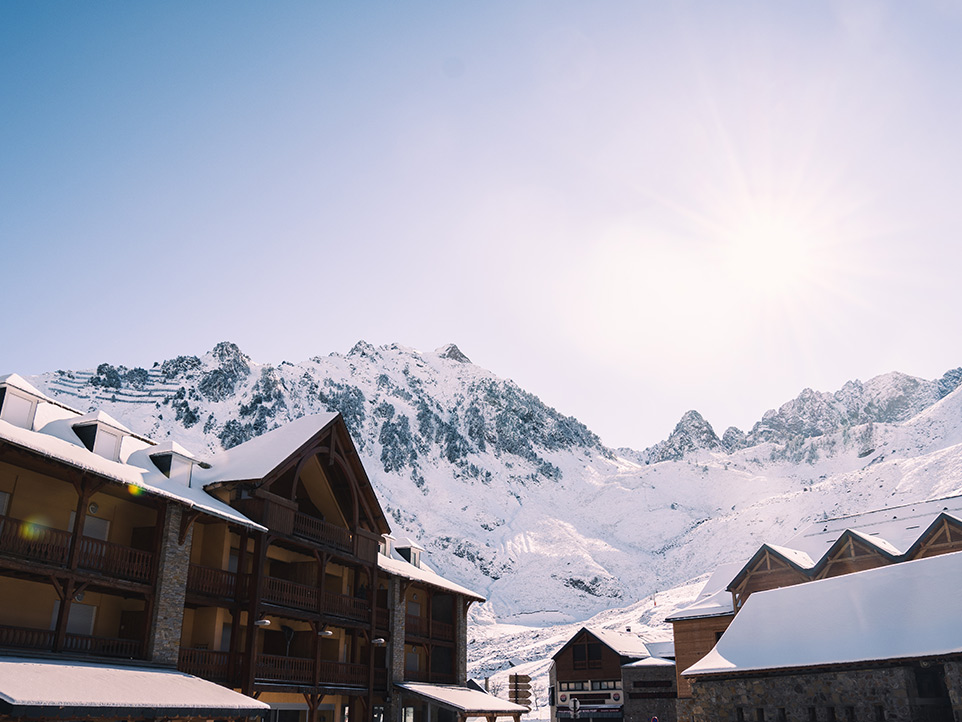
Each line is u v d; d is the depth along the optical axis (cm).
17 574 2403
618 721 6400
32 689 1917
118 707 2048
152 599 2705
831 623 2536
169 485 2900
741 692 2578
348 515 3984
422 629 4572
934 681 2183
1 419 2589
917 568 2488
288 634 3631
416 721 4338
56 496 2684
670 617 5234
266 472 3284
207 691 2492
